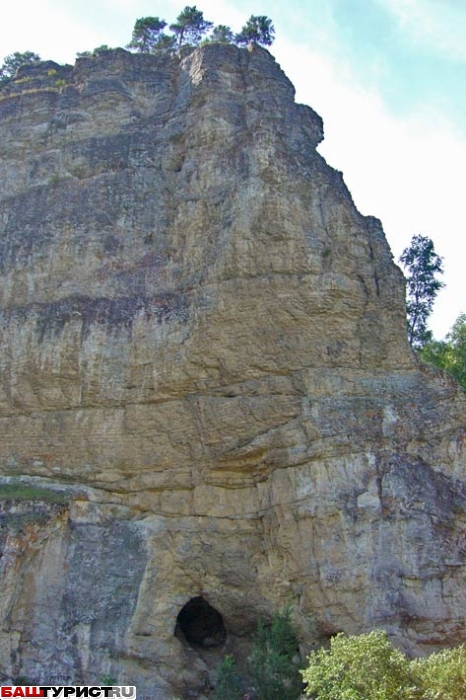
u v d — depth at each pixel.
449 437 26.19
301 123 32.22
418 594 23.91
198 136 32.44
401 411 26.67
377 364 27.64
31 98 36.88
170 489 28.25
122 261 31.59
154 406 28.80
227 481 27.92
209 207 30.72
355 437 26.17
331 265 28.33
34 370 29.95
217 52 34.12
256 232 28.73
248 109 32.34
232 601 27.45
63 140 35.16
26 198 34.00
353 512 25.17
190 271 30.11
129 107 35.28
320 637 25.00
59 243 32.19
